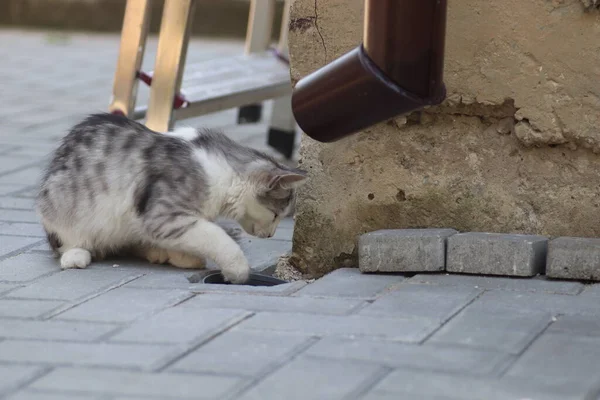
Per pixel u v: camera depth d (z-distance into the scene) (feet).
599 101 15.02
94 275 15.74
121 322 13.19
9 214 19.69
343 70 13.19
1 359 11.89
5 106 31.45
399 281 15.16
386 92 12.98
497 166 15.81
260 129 29.04
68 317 13.43
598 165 15.35
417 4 12.69
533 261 14.93
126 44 20.10
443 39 13.14
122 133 16.71
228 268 16.11
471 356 11.76
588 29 14.88
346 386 10.88
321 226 16.57
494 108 15.57
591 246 14.66
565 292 14.25
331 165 16.39
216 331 12.75
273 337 12.51
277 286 15.05
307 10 16.06
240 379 11.14
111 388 10.96
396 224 16.34
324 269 16.74
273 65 24.62
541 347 12.05
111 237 16.71
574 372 11.26
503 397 10.58
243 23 48.52
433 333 12.58
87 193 16.44
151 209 16.15
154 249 16.80
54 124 28.63
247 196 16.76
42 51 43.52
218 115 31.30
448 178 16.02
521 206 15.80
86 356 11.94
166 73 19.70
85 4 50.42
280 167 17.06
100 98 32.99
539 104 15.28
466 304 13.75
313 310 13.64
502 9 15.17
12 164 23.80
